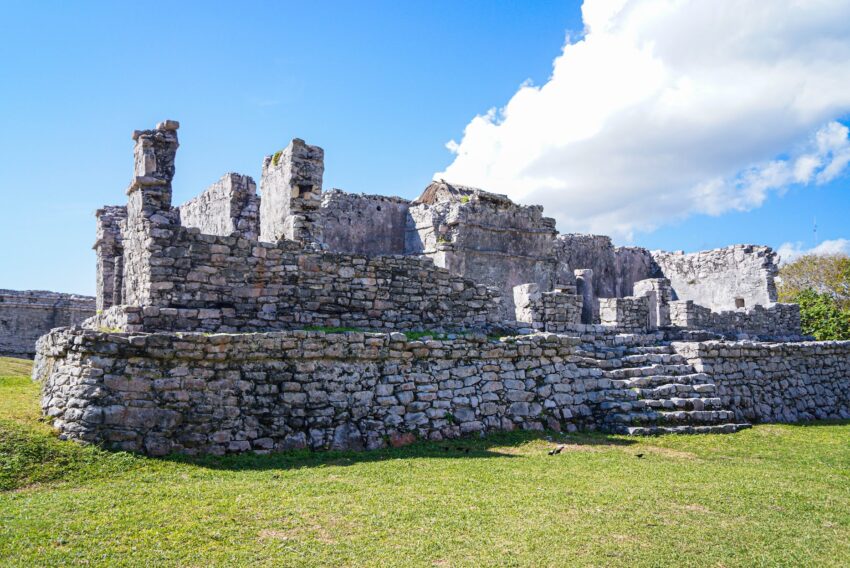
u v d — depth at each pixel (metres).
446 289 17.12
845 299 45.81
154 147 14.80
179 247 13.99
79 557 6.54
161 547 6.89
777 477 11.16
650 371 17.05
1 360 22.14
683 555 7.27
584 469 11.11
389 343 13.22
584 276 29.06
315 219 19.52
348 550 7.05
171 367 11.05
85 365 10.53
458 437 13.33
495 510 8.51
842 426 18.02
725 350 18.20
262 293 14.73
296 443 11.70
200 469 10.14
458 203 29.44
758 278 35.75
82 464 9.66
